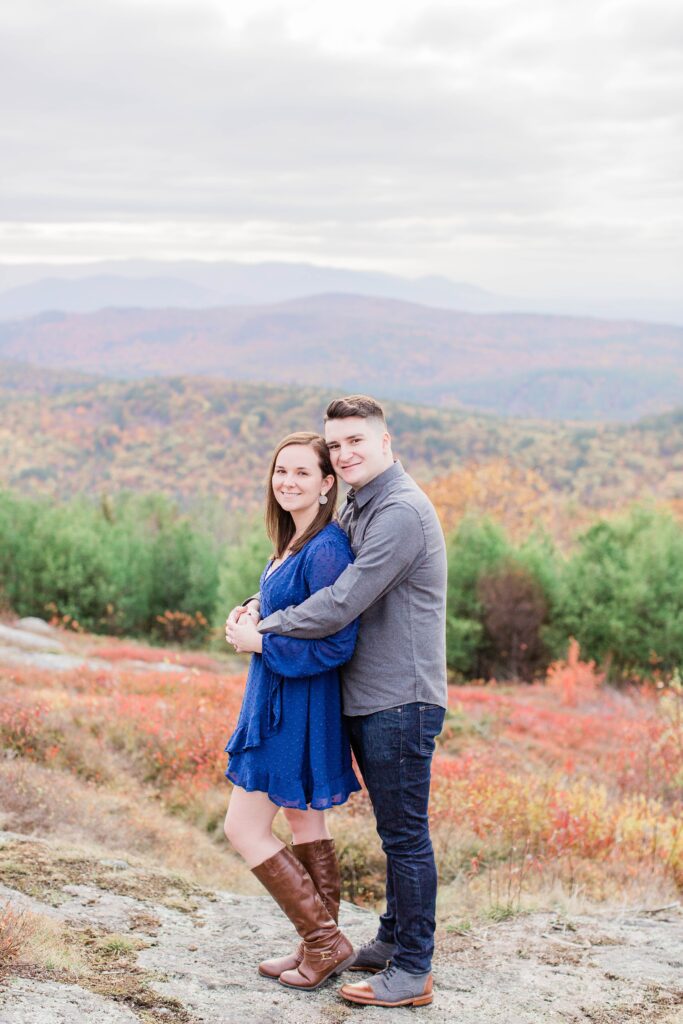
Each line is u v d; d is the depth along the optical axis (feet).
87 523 119.75
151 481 590.55
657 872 19.60
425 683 10.13
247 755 10.33
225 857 21.06
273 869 10.48
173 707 34.45
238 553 99.81
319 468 10.41
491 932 13.92
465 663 93.35
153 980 10.28
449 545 97.50
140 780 27.66
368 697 10.19
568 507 169.48
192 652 86.74
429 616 10.18
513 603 91.61
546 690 76.28
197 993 10.14
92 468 633.61
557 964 12.39
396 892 10.53
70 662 57.31
